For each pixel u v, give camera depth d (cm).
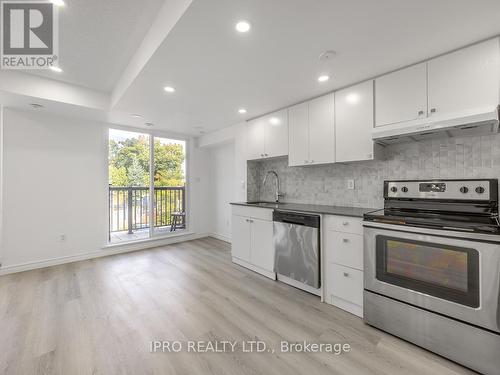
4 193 294
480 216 170
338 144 241
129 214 459
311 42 164
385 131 195
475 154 185
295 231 246
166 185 479
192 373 139
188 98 269
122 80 259
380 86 210
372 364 145
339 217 211
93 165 361
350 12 135
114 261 343
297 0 125
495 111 146
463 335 141
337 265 213
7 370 139
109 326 184
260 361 148
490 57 157
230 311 206
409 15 137
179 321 191
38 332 176
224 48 171
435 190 190
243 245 319
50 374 137
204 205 498
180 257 362
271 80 223
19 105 288
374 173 245
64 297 232
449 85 173
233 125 390
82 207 351
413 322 161
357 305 200
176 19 143
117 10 167
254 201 373
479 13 135
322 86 235
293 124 287
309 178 310
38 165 317
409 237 163
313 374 138
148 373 138
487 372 133
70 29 187
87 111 313
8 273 293
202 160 494
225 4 127
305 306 216
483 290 135
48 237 323
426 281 156
